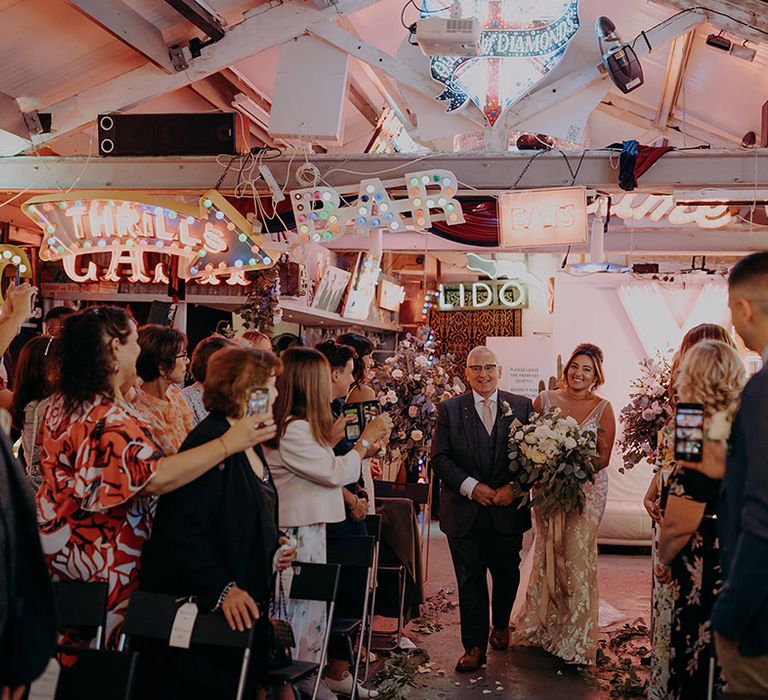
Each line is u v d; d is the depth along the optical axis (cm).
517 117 636
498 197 618
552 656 571
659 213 781
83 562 302
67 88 669
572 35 617
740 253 1047
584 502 548
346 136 1128
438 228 807
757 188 610
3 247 678
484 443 558
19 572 184
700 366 279
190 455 300
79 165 676
